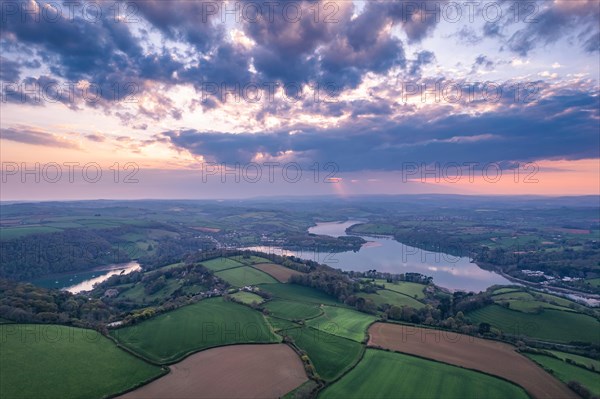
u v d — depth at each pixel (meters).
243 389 55.56
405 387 58.06
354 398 54.53
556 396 56.97
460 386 58.75
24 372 56.41
